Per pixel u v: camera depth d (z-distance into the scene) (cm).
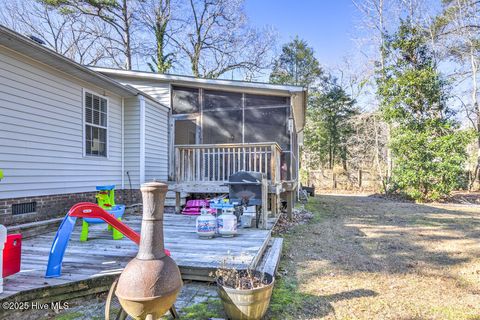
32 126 520
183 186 665
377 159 1769
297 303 285
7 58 474
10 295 242
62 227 301
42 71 541
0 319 237
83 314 252
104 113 712
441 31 1527
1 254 246
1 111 464
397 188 1340
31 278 280
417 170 1221
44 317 246
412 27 1367
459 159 1173
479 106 1619
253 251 373
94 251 378
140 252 188
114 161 744
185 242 423
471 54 1533
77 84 625
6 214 470
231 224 454
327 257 446
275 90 827
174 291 188
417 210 983
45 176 545
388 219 805
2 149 465
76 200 620
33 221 516
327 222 757
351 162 2073
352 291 316
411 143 1225
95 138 683
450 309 274
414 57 1322
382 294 308
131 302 177
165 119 897
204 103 897
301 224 727
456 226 704
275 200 662
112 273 293
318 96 2252
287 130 841
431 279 355
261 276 263
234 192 539
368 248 501
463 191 1565
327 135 2231
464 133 1180
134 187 775
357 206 1089
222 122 884
